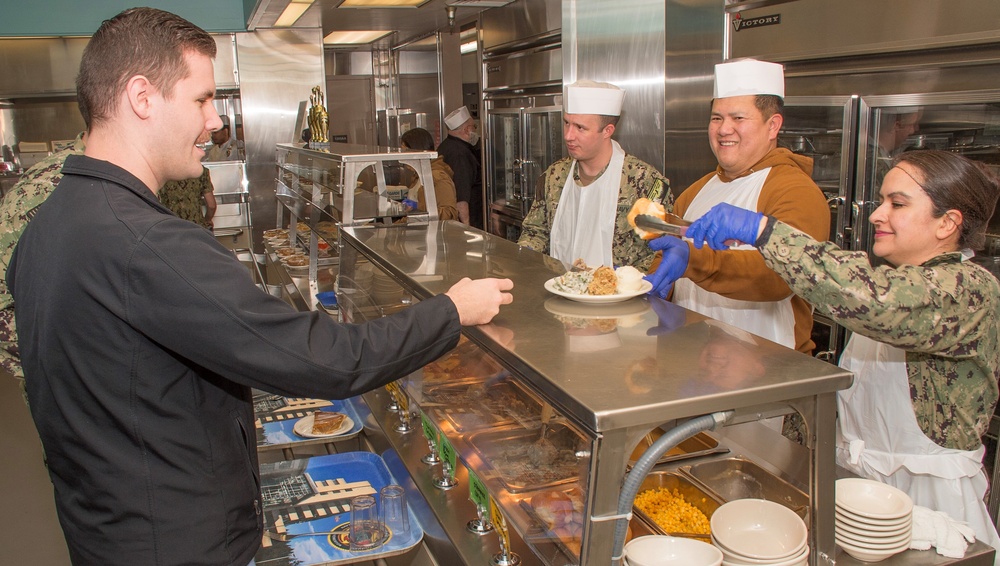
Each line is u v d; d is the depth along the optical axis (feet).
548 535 3.70
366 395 7.55
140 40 3.55
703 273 5.89
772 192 6.26
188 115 3.71
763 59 9.80
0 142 20.38
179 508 3.72
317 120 14.35
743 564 3.61
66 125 20.83
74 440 3.67
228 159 20.52
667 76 11.81
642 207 4.99
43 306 3.57
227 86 19.29
